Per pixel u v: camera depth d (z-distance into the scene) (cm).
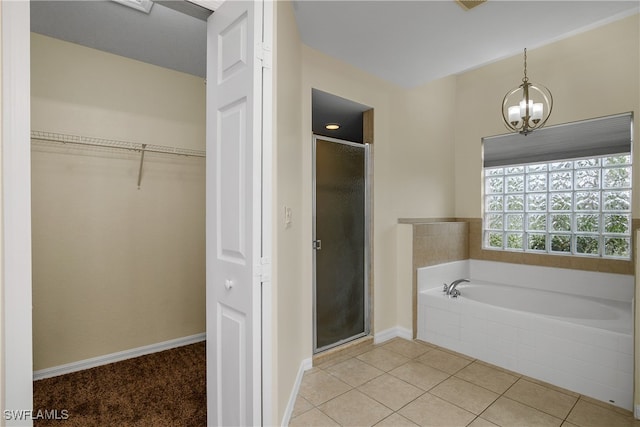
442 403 212
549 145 329
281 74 175
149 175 290
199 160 319
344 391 226
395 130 332
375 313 312
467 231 387
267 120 145
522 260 347
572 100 311
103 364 265
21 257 99
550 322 237
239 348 148
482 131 378
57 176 248
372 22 218
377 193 314
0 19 96
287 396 195
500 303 341
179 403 208
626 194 286
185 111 309
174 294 304
